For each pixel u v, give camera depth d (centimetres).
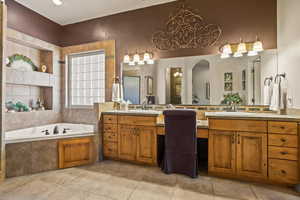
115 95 317
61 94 383
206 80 273
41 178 211
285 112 220
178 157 220
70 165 248
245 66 254
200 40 278
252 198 168
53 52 363
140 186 192
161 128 239
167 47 297
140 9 315
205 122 252
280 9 232
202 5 276
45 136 234
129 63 323
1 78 205
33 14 320
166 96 296
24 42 307
